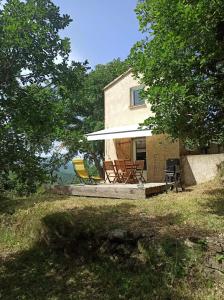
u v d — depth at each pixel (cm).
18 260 1003
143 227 852
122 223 909
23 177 864
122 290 717
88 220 972
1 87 804
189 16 796
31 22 789
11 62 812
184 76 917
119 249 827
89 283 788
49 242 1030
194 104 860
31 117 769
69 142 1817
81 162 1777
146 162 1842
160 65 927
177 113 855
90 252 889
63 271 883
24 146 862
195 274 672
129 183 1634
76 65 891
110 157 2103
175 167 1397
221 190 1233
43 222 1086
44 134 864
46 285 822
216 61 934
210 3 809
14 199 1503
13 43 782
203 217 889
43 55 834
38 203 1336
